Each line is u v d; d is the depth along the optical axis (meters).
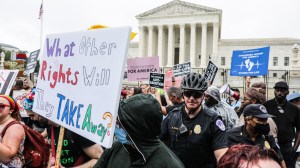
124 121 2.27
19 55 18.50
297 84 30.97
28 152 3.67
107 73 2.61
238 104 9.64
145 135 2.25
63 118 3.08
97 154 3.50
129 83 33.66
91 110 2.71
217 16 68.50
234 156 1.41
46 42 3.55
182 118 3.93
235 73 10.83
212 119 3.78
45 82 3.47
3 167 3.40
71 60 3.10
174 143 3.90
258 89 7.41
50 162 3.72
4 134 3.46
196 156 3.79
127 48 2.49
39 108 3.51
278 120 6.05
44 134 5.07
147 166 2.23
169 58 70.19
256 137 4.27
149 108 2.22
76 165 3.54
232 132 4.41
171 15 70.38
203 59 68.88
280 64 71.25
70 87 3.06
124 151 2.40
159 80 10.12
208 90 6.04
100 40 2.76
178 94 6.32
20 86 9.71
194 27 69.62
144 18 72.19
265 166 1.33
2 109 3.54
